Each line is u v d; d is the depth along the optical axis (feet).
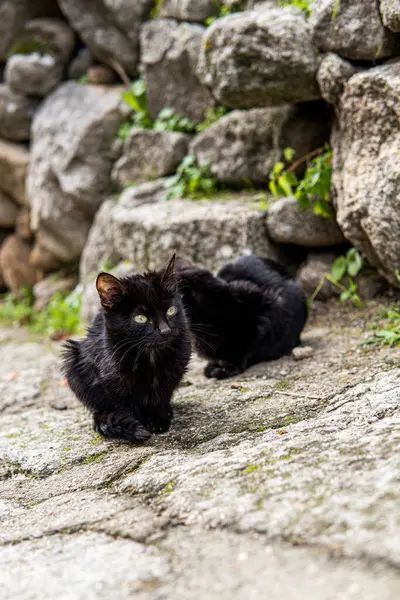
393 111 4.07
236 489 3.17
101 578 2.93
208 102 5.50
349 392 3.73
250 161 5.09
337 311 4.62
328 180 4.52
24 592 2.92
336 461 3.20
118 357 3.74
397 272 4.22
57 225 6.32
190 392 4.12
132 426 3.76
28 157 6.77
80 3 6.08
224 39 4.56
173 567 2.93
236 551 2.93
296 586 2.78
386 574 2.76
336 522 2.93
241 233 4.75
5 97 6.73
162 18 5.65
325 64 4.33
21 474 3.69
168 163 5.53
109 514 3.24
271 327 4.30
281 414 3.69
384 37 4.18
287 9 4.51
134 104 5.81
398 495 2.98
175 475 3.34
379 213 4.15
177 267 4.33
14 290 7.24
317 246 4.82
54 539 3.16
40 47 6.61
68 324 5.84
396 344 4.12
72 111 6.25
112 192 6.09
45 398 4.54
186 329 3.86
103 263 5.66
